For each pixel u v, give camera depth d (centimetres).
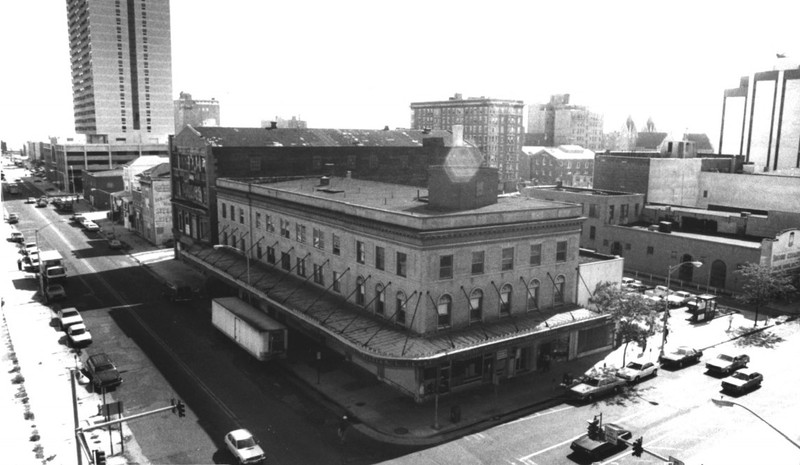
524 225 4300
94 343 4897
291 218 5350
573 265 4694
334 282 4791
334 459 3158
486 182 4553
